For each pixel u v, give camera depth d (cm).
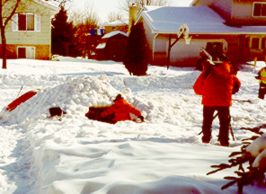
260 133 416
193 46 3828
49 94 1232
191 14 4094
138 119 1077
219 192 338
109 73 2914
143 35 2855
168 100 1381
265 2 3950
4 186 522
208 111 700
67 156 534
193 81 2238
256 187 355
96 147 555
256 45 3984
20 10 3862
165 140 671
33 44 3975
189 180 355
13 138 877
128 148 514
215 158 461
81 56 6600
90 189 376
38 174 549
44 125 940
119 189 347
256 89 2200
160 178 362
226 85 694
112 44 4938
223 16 4100
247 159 362
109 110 1065
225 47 3644
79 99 1201
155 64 3850
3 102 1550
